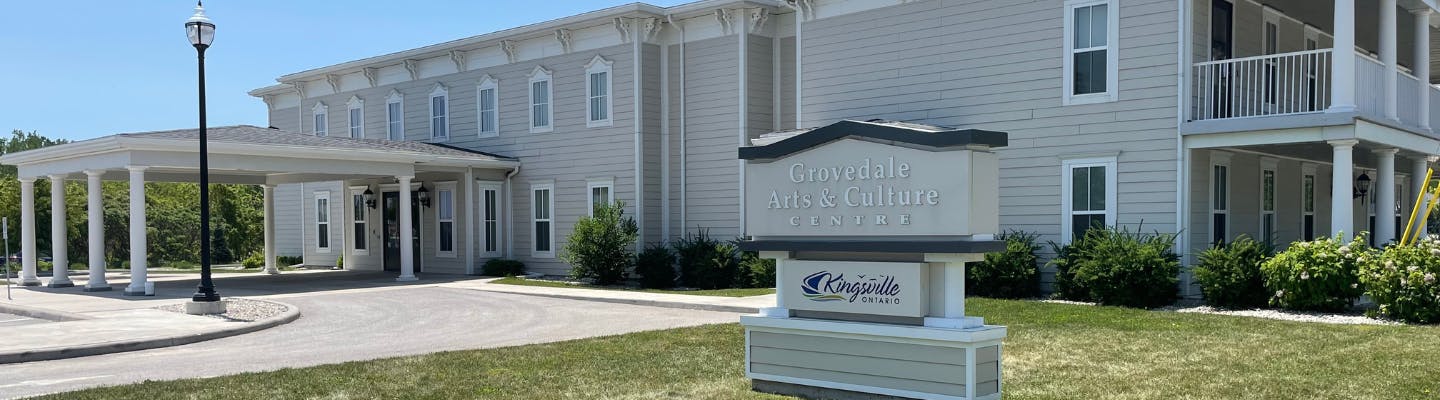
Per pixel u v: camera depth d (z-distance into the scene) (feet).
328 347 41.68
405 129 98.73
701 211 77.10
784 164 28.22
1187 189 53.78
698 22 77.20
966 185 24.67
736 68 74.59
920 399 25.45
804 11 69.46
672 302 58.13
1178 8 53.88
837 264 27.17
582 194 82.79
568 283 77.77
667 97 79.20
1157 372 31.09
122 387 30.73
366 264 100.63
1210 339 38.45
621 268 76.38
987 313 48.73
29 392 30.73
